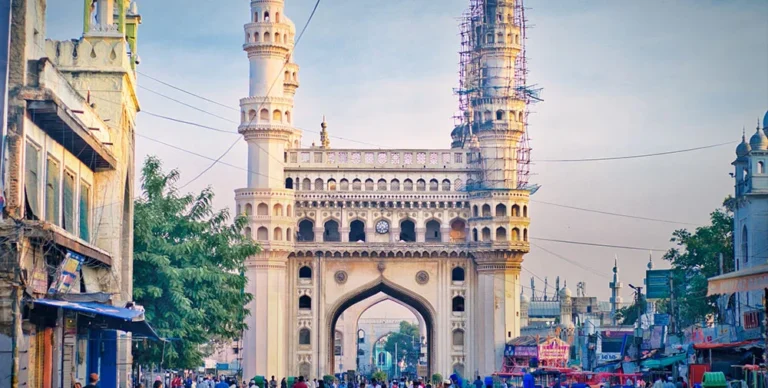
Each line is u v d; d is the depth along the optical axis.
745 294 44.78
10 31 19.22
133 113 31.42
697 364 34.19
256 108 70.62
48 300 19.86
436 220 72.19
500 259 70.12
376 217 71.88
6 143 18.88
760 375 27.78
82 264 24.75
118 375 29.56
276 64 71.75
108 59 28.08
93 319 25.58
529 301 115.06
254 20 72.19
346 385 58.16
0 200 18.34
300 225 72.75
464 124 80.56
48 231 18.36
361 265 71.69
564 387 37.75
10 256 17.81
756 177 45.66
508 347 67.62
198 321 36.69
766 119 52.12
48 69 20.55
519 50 74.06
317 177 71.88
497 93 72.94
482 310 70.50
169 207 39.22
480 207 70.75
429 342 73.56
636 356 49.62
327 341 71.06
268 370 68.62
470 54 76.81
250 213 69.69
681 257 57.62
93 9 28.67
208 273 37.47
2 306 17.89
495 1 74.50
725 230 55.47
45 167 21.42
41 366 21.36
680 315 57.41
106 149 25.72
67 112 20.77
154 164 39.78
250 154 70.62
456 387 44.78
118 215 27.75
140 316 20.53
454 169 72.19
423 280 71.69
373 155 72.31
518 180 72.81
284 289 70.50
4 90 19.02
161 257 35.34
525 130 74.50
